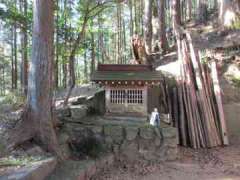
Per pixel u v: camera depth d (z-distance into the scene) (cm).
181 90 978
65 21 1041
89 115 909
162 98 1011
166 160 762
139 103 870
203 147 887
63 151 637
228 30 1404
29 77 623
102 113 941
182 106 946
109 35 2288
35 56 616
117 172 664
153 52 1534
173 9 1619
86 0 1005
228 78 1093
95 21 1496
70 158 640
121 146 755
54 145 608
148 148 762
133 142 760
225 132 919
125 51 2372
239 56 1172
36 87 609
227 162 746
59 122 733
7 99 945
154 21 1723
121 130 760
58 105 968
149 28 1376
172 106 982
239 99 1027
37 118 601
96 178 611
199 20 1872
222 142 914
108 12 2014
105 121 823
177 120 941
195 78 998
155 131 768
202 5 1911
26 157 533
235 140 941
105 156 709
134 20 2333
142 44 1172
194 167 707
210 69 1059
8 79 2336
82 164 604
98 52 2253
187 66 1002
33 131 593
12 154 534
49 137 605
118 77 866
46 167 509
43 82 612
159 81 855
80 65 2550
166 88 1023
